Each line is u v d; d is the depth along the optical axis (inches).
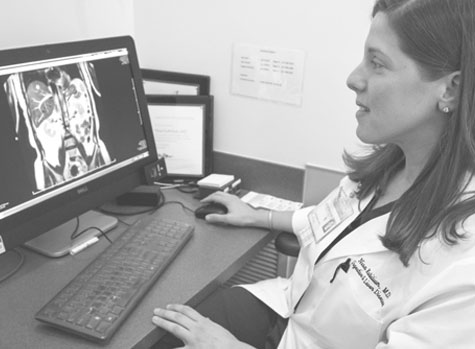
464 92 36.2
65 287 42.8
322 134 66.1
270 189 71.4
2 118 45.1
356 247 44.1
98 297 41.6
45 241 51.6
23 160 46.8
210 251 51.9
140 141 59.1
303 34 63.2
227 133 72.0
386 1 38.2
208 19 68.1
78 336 38.8
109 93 55.1
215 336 41.0
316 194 68.8
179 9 69.5
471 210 36.8
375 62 39.0
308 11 62.1
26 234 47.5
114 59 55.4
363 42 60.0
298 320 48.6
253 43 66.5
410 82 37.4
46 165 48.8
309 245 50.5
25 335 39.0
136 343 38.8
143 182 60.4
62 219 50.7
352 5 59.4
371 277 41.9
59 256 49.8
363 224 45.4
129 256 47.8
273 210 59.9
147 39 73.2
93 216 57.3
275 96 67.2
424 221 38.9
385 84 38.4
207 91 70.5
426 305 37.2
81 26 65.0
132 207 61.4
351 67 61.7
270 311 53.2
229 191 66.4
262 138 70.0
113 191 56.6
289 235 57.1
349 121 63.7
